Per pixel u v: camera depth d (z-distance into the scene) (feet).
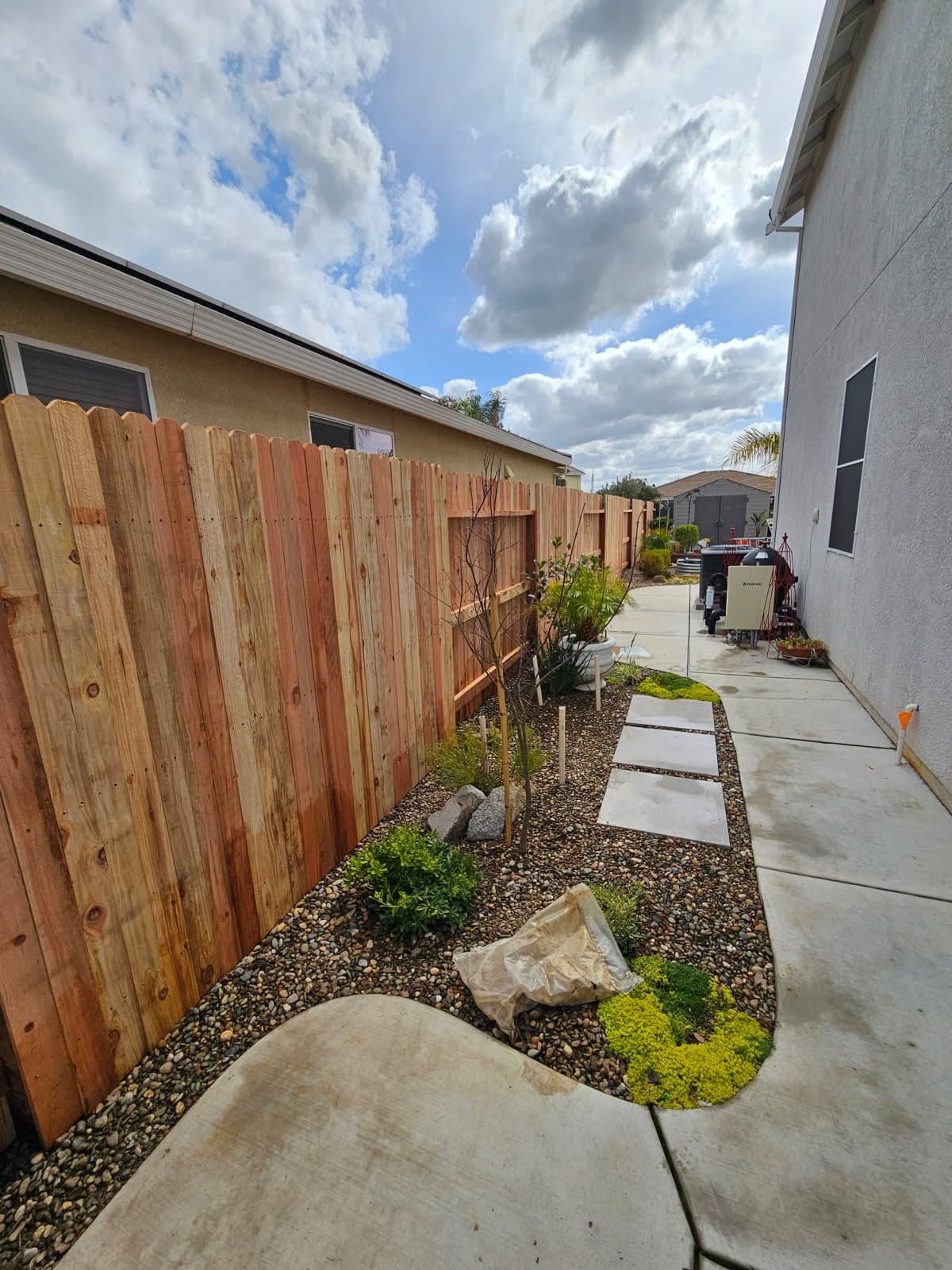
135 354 11.92
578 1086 5.16
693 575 45.73
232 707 6.41
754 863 8.34
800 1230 4.05
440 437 26.08
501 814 9.21
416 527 10.68
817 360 20.18
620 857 8.56
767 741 12.57
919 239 11.07
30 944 4.45
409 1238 4.09
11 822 4.25
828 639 18.16
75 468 4.58
